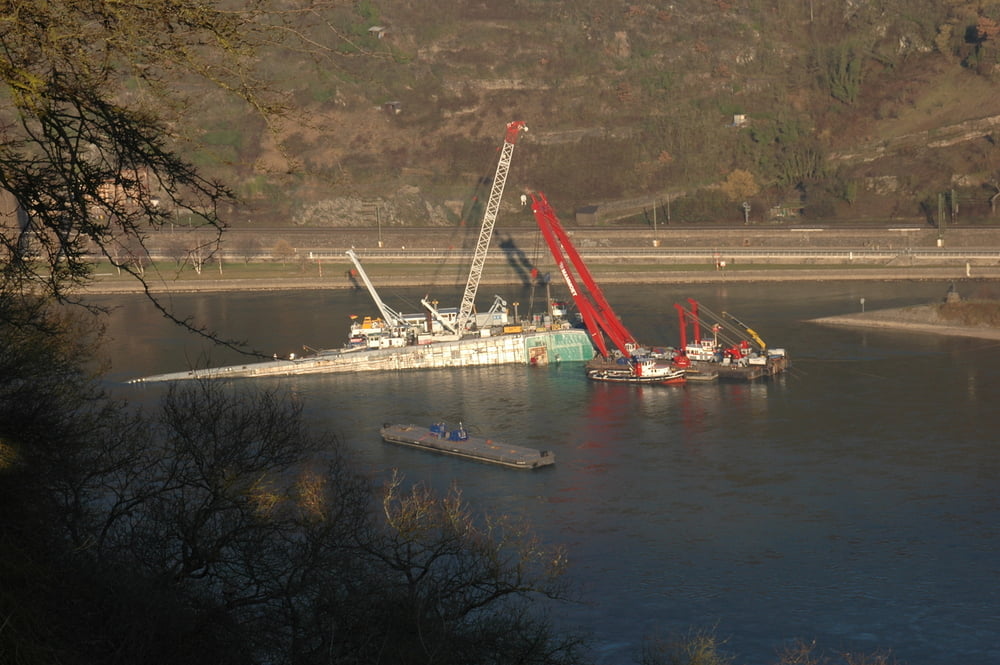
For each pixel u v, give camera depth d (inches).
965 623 3983.8
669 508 5334.6
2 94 852.6
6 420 1414.9
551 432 6993.1
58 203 845.8
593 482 5816.9
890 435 6520.7
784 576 4429.1
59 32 820.6
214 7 849.5
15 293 1269.7
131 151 856.3
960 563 4517.7
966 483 5556.1
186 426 1824.6
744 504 5359.3
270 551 1710.1
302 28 887.1
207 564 1608.0
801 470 5900.6
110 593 1210.0
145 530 1665.8
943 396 7470.5
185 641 1289.4
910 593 4244.6
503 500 5521.7
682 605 4143.7
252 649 1459.2
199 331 909.8
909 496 5388.8
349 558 1752.0
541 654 1963.6
